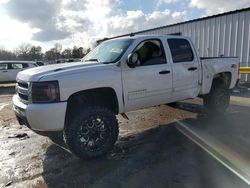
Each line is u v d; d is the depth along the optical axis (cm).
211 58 643
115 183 354
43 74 405
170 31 1639
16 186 355
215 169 381
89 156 424
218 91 676
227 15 1274
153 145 487
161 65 521
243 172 370
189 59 579
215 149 455
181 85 558
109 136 443
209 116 684
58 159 441
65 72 411
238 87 1123
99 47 571
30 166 417
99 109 436
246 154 431
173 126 605
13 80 1891
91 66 440
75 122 412
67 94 404
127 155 445
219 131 555
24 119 411
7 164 426
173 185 340
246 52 1205
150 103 512
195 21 1448
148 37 514
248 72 1142
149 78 498
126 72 468
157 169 388
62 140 509
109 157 439
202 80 611
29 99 404
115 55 487
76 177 376
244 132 544
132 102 482
